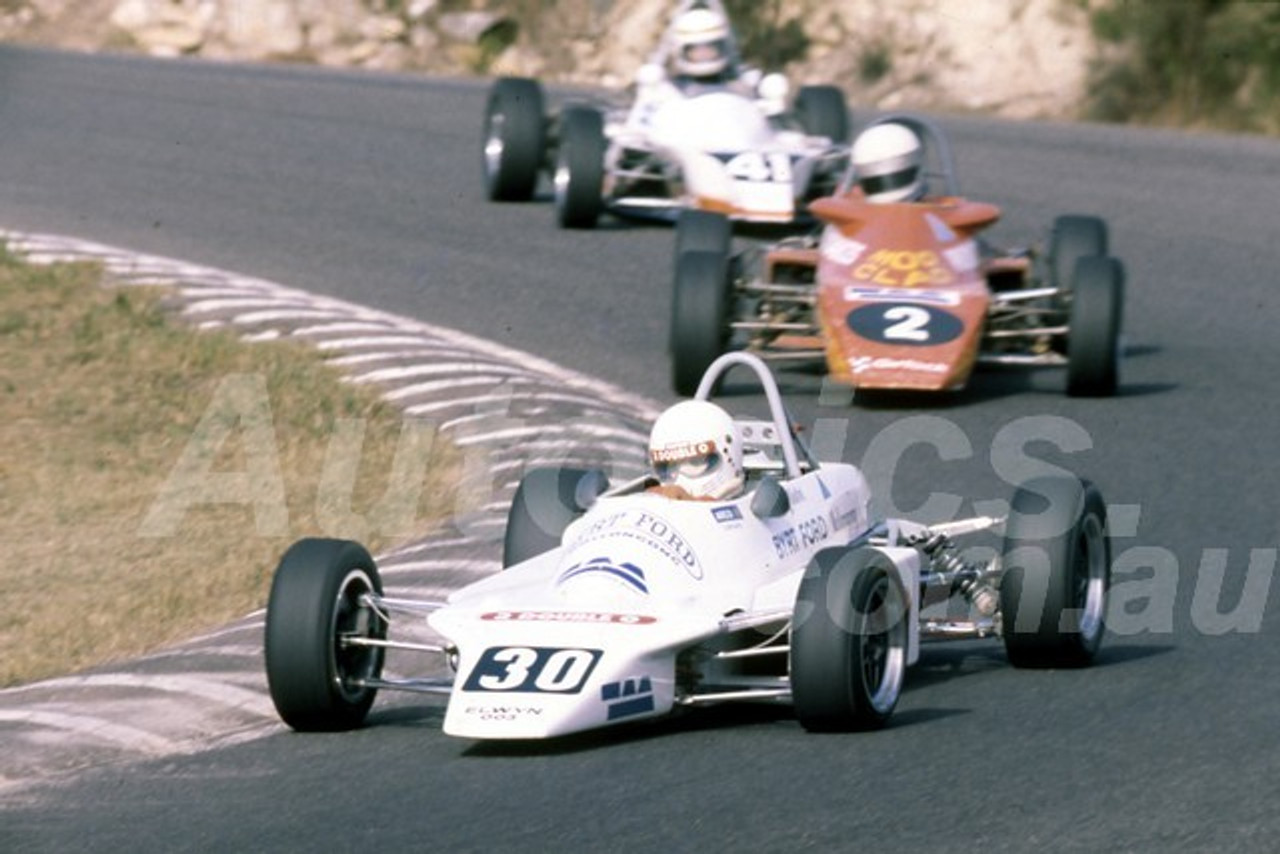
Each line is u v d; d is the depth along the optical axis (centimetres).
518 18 12062
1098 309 5197
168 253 7019
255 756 3012
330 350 5809
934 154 8925
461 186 8144
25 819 2764
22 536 4512
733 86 7444
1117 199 7981
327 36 12031
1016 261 5531
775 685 3038
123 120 9431
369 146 8906
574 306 6331
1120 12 10488
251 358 5703
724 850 2473
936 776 2744
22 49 11594
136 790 2878
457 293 6500
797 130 7544
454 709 2767
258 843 2591
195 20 12138
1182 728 2975
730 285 5406
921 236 5356
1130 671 3350
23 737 3183
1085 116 10344
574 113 7369
